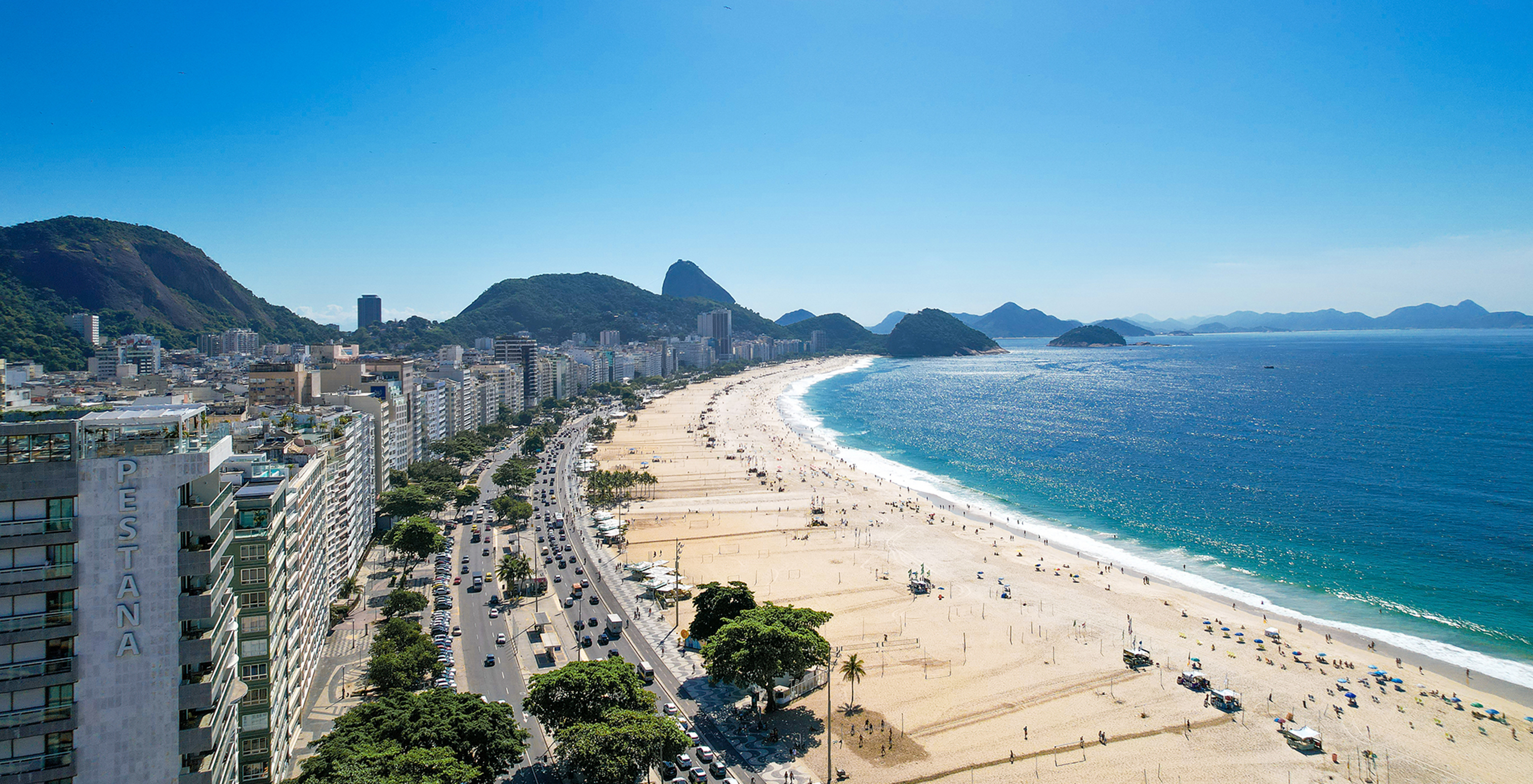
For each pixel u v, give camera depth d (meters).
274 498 103.56
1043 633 180.88
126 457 67.38
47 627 64.94
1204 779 124.25
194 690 73.25
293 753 120.81
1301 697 150.25
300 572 129.00
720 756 128.38
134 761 68.25
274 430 185.88
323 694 144.50
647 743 109.94
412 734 104.94
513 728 115.44
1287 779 124.12
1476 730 138.50
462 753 105.62
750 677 136.38
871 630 182.88
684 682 155.00
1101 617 190.75
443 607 190.50
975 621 188.25
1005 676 158.75
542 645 171.25
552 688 122.69
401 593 179.50
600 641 174.00
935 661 166.12
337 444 197.75
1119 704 147.62
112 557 67.00
